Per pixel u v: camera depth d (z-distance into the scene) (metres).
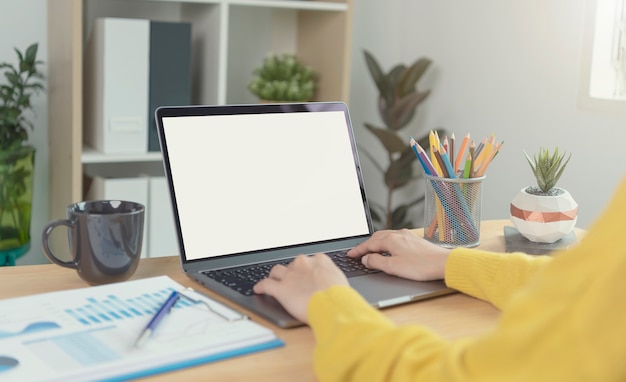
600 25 2.21
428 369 0.68
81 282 1.16
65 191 2.46
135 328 0.92
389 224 2.83
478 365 0.62
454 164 1.45
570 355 0.57
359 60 3.12
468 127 2.75
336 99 2.73
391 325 0.78
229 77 2.94
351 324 0.80
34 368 0.80
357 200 1.41
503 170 2.61
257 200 1.29
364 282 1.16
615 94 2.18
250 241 1.27
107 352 0.85
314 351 0.83
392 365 0.72
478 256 1.12
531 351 0.59
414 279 1.18
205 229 1.23
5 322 0.93
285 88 2.67
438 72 2.87
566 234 1.42
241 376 0.84
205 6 2.58
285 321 0.98
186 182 1.22
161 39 2.43
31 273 1.20
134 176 2.83
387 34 3.08
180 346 0.88
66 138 2.42
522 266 1.07
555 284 0.60
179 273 1.22
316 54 2.86
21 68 2.43
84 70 2.59
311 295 0.97
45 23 2.63
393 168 2.78
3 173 2.37
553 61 2.40
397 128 2.80
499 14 2.58
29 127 2.68
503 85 2.58
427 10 2.90
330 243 1.36
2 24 2.57
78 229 1.11
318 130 1.39
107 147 2.40
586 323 0.57
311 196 1.35
